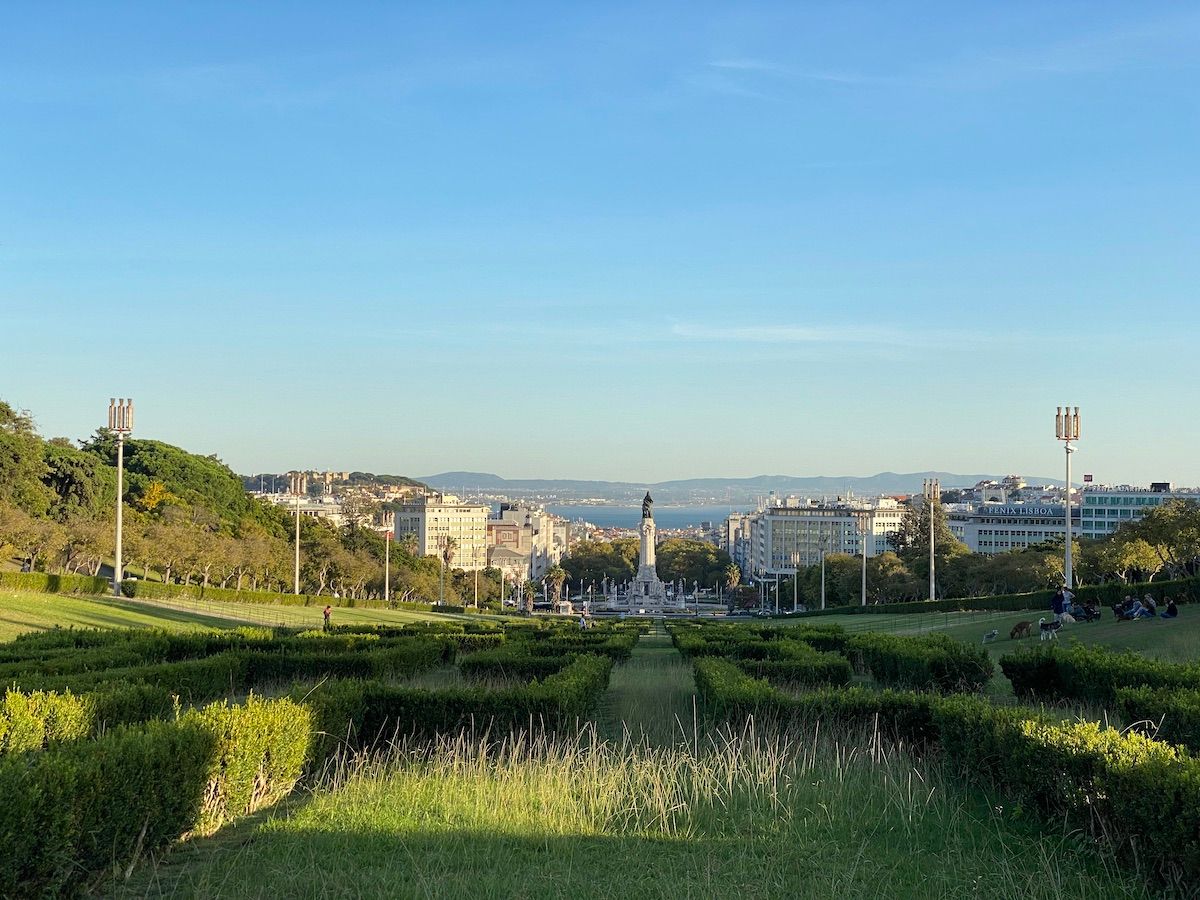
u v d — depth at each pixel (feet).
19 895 36.63
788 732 71.61
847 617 345.51
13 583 224.53
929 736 71.00
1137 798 40.86
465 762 65.46
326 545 462.60
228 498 494.59
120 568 262.06
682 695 106.93
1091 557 360.07
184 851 46.96
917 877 44.27
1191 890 38.73
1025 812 51.75
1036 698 96.53
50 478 360.28
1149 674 79.36
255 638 139.44
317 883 42.47
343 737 67.62
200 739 47.73
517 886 42.37
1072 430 235.61
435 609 435.12
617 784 58.44
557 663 115.34
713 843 49.19
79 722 56.85
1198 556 317.01
